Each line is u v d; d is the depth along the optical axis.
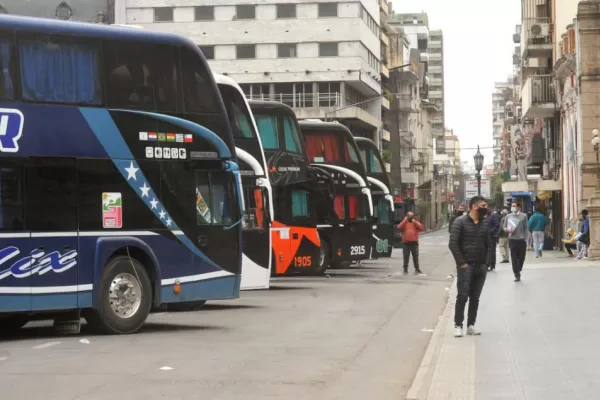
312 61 94.12
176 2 93.75
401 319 21.03
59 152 17.12
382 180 48.09
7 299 16.42
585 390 10.69
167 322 20.48
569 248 45.75
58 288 16.97
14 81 16.78
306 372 13.19
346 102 95.81
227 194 19.83
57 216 17.02
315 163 39.25
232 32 94.12
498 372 12.20
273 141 33.19
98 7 91.25
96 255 17.44
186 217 19.00
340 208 38.91
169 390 11.48
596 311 20.16
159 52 18.72
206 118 19.45
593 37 45.81
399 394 11.57
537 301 22.73
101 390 11.42
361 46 95.00
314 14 94.12
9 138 16.61
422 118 160.00
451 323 18.73
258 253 26.75
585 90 45.84
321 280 35.09
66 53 17.39
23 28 16.95
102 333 18.12
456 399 10.25
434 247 72.38
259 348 15.82
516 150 113.06
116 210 17.83
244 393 11.37
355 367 13.82
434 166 179.12
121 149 17.95
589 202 41.69
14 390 11.40
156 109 18.62
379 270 41.69
